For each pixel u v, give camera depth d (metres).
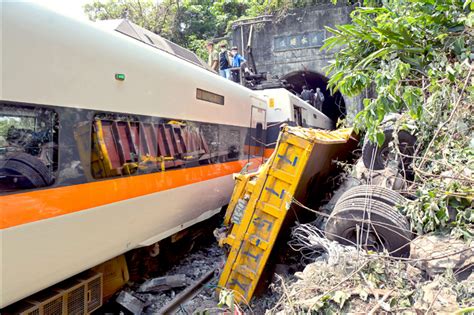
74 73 3.37
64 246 3.33
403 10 3.81
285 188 4.18
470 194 2.98
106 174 3.78
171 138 4.94
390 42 3.50
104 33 3.89
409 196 4.13
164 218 4.94
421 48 3.45
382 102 2.98
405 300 2.56
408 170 4.23
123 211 4.04
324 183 6.54
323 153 4.93
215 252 7.09
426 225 3.41
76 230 3.43
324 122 15.19
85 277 3.87
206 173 6.00
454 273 2.80
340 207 4.02
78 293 3.69
